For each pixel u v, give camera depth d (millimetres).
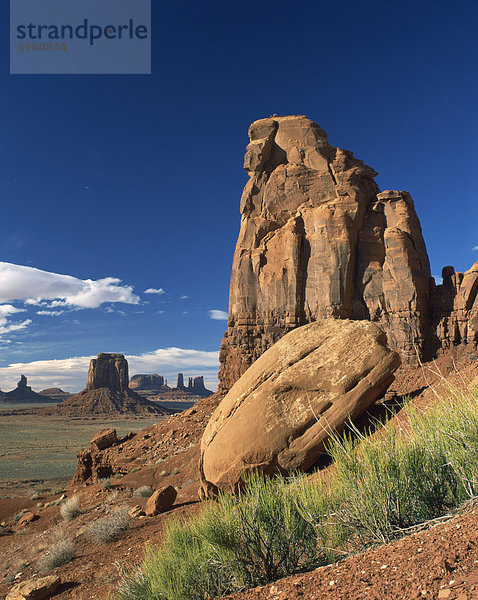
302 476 4656
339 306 35750
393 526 3439
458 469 3432
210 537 4027
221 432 13008
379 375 12711
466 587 2049
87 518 18703
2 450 123562
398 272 35250
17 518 30188
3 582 13773
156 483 25828
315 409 12297
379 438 3912
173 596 4238
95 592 9328
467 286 34125
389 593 2389
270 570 3902
